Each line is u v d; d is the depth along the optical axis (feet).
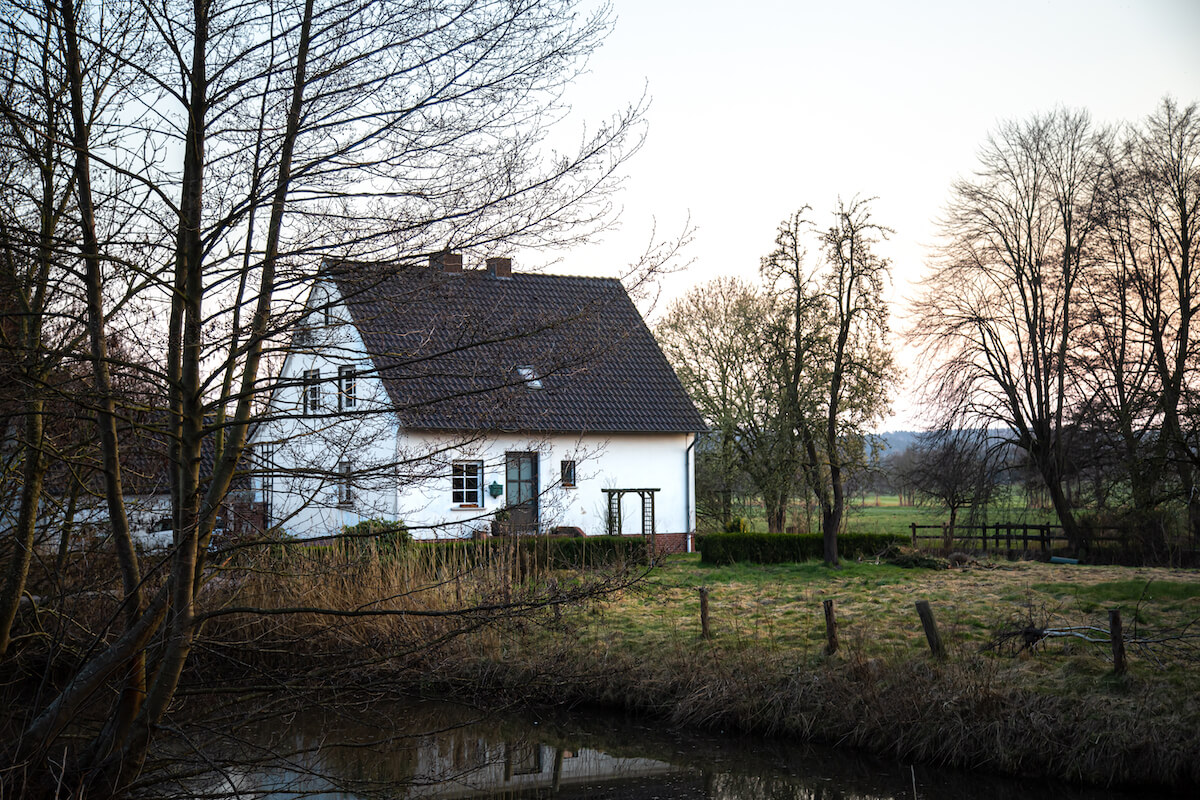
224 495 18.01
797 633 41.47
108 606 20.92
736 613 46.98
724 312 111.96
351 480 18.25
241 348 17.47
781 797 29.40
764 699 35.68
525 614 19.72
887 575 63.00
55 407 18.58
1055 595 48.73
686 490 85.87
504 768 32.58
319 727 33.35
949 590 53.11
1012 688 31.83
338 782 21.13
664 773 31.94
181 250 17.62
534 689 26.86
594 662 39.81
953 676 33.04
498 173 18.21
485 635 28.12
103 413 17.06
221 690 18.89
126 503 20.97
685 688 37.86
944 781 29.89
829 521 71.26
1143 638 35.35
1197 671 31.30
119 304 18.76
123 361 16.79
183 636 17.69
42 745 17.06
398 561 35.04
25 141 16.83
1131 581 52.80
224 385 18.28
